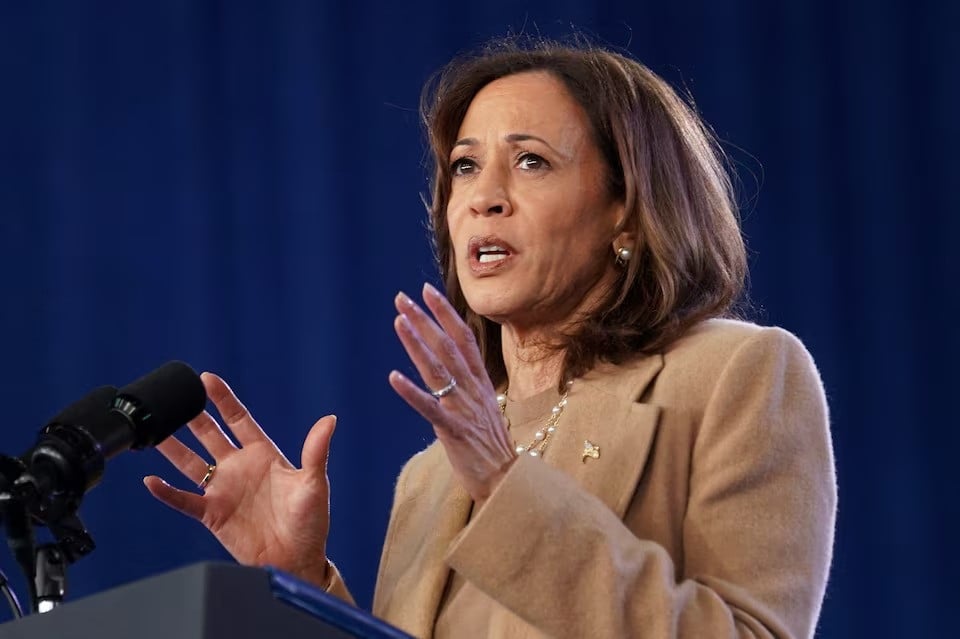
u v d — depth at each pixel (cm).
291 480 624
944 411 1405
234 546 619
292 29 1479
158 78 1461
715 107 1475
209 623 371
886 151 1455
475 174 658
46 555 478
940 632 1366
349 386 1430
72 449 492
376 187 1464
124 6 1466
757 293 1449
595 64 672
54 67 1448
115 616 382
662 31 1476
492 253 645
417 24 1480
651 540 574
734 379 593
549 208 638
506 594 508
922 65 1459
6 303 1405
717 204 680
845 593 1380
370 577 1378
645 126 662
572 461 603
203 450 1331
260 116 1470
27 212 1423
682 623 517
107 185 1438
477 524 512
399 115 1470
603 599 508
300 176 1464
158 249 1435
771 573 553
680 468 589
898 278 1435
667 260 641
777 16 1473
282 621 387
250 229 1452
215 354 1426
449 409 515
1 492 479
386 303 1446
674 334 632
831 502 581
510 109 654
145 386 522
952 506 1387
